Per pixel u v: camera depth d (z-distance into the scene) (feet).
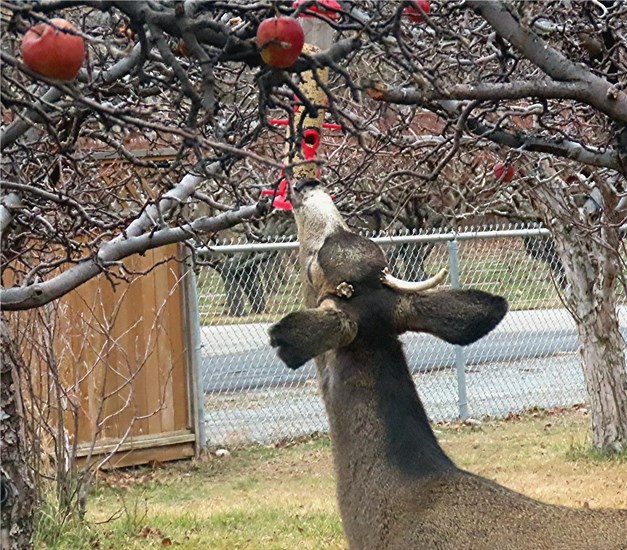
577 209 38.91
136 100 19.31
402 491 16.15
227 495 41.91
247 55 12.76
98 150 26.89
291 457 48.52
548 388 59.82
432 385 59.82
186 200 26.21
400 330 16.76
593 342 44.32
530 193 37.14
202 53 12.43
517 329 64.44
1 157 18.62
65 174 26.03
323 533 34.81
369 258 16.85
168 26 12.35
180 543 34.35
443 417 55.52
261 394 56.08
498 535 15.19
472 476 16.28
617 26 22.52
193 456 47.67
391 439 16.40
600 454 44.80
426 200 42.01
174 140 28.58
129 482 44.27
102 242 22.84
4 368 23.36
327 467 46.47
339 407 16.80
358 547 16.47
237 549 33.58
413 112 22.76
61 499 35.45
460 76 21.74
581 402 58.65
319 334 15.66
